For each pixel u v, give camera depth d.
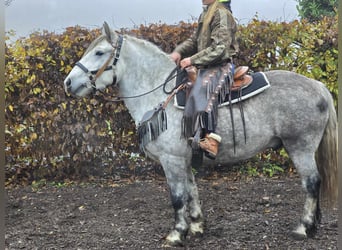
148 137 4.52
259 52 6.85
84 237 4.95
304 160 4.55
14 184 7.02
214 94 4.39
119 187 6.79
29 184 7.06
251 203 5.99
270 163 7.24
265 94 4.55
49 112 6.90
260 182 6.87
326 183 4.71
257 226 5.14
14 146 6.99
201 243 4.68
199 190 6.57
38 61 6.75
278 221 5.29
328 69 6.89
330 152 4.67
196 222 4.89
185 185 4.69
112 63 4.66
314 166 4.57
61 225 5.39
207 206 5.92
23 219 5.62
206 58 4.41
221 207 5.87
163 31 6.78
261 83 4.56
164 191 6.56
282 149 7.08
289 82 4.62
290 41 6.85
